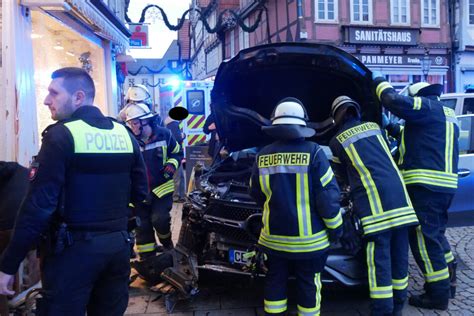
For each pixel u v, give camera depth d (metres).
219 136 4.71
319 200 2.93
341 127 3.61
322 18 16.86
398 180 3.38
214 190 4.04
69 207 2.23
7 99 4.15
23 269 3.65
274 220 2.99
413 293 4.02
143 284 4.34
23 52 4.39
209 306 3.80
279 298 3.09
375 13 17.33
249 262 3.46
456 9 18.17
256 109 4.53
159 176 4.37
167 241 4.51
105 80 8.23
